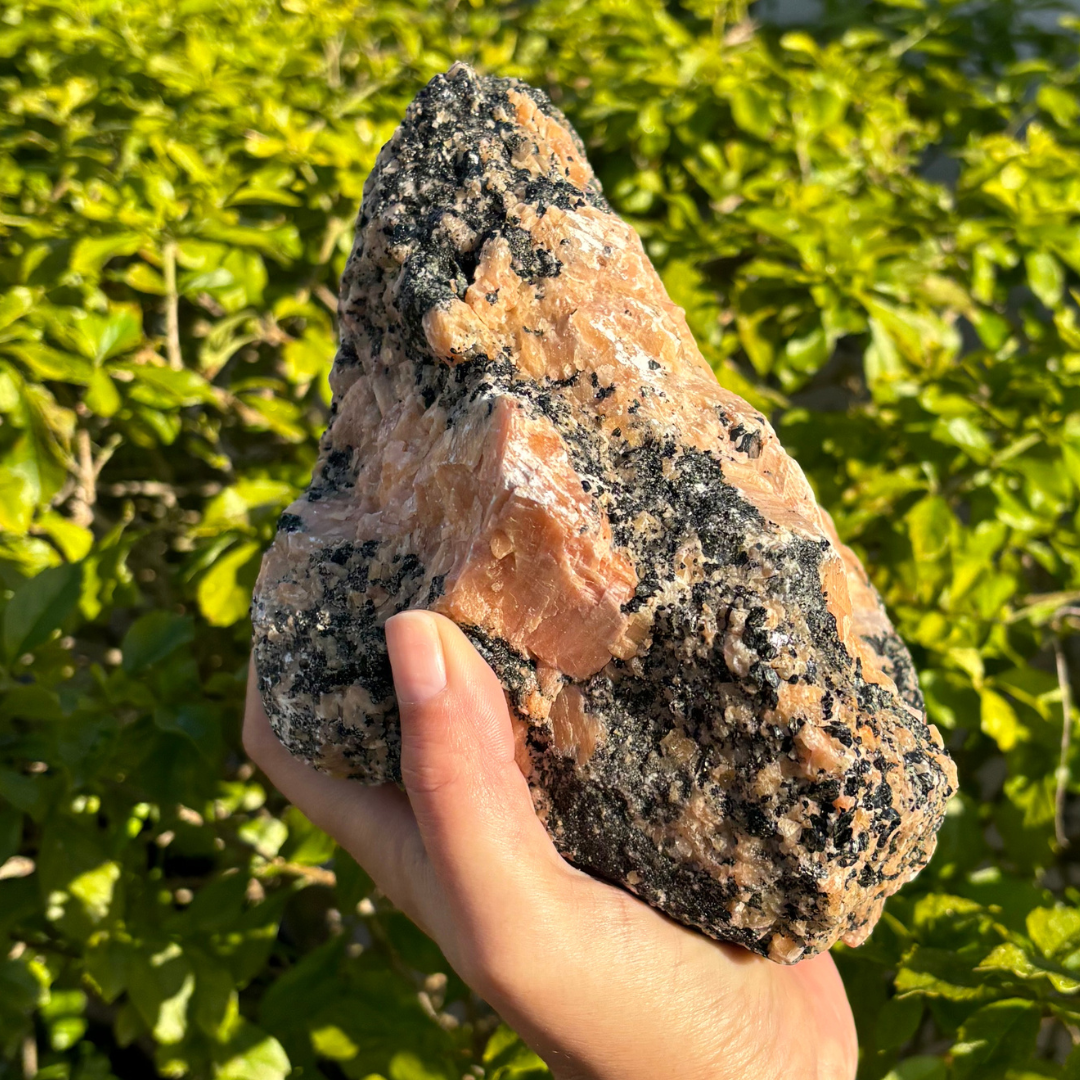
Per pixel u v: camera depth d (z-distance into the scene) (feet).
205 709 1.08
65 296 1.25
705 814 0.72
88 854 1.10
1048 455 1.21
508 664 0.74
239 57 1.68
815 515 0.82
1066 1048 1.41
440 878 0.73
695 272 1.40
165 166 1.42
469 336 0.77
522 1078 1.07
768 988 0.83
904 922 1.03
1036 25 2.26
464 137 0.85
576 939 0.73
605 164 1.69
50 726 1.07
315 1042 1.16
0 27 1.62
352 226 1.45
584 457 0.75
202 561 1.16
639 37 1.79
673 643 0.72
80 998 1.36
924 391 1.24
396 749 0.80
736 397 0.83
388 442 0.83
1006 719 1.14
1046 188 1.56
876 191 1.60
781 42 1.82
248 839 1.27
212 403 1.37
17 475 1.12
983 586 1.20
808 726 0.69
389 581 0.80
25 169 1.43
